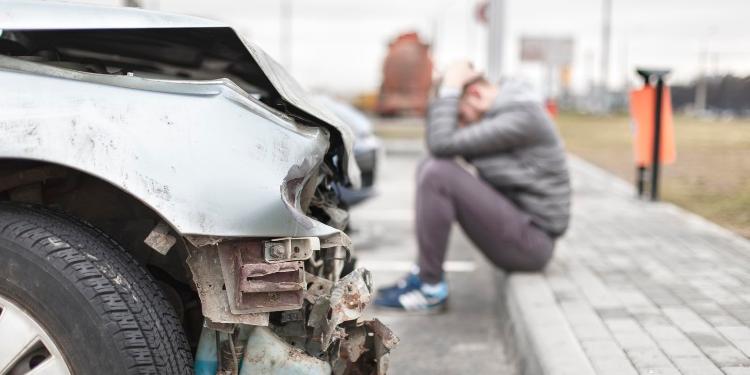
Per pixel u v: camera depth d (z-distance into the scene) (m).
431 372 3.71
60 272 1.99
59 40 2.52
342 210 2.68
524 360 3.51
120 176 1.98
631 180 11.01
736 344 3.20
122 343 1.98
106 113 2.02
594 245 5.56
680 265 4.84
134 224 2.33
